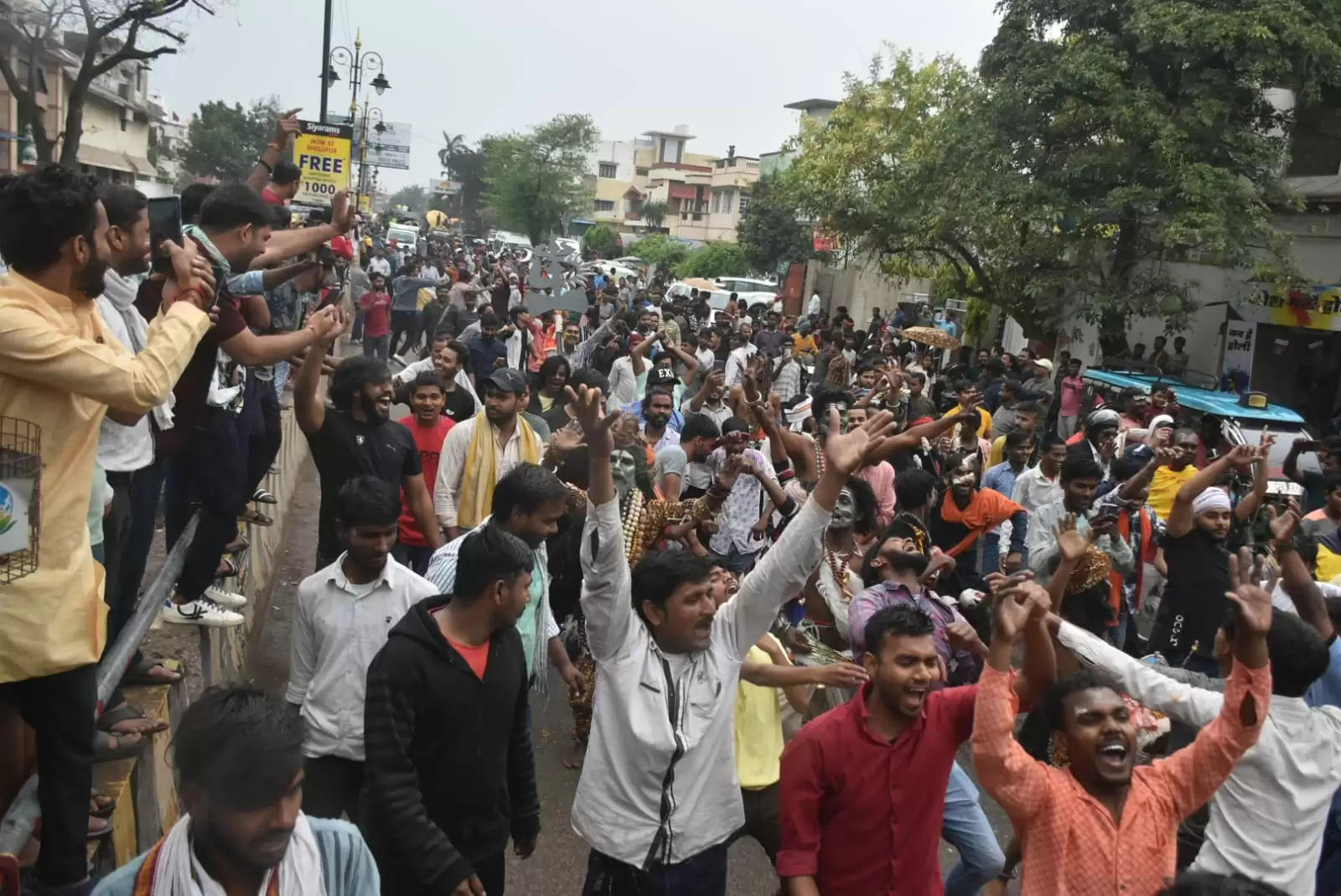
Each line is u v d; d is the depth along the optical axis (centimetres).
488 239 7206
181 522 547
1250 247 1859
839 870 363
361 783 441
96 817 358
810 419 992
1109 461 956
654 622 379
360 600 436
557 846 554
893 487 834
